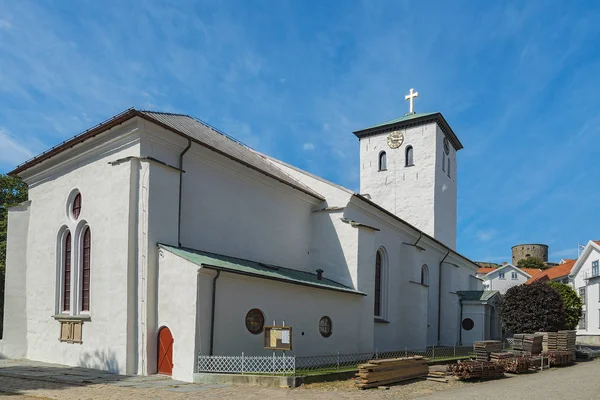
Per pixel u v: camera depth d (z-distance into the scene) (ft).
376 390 47.01
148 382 47.44
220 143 77.46
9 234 72.84
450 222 146.10
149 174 56.34
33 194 74.23
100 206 60.90
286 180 80.28
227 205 67.56
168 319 52.90
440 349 84.17
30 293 71.20
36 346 68.33
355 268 79.30
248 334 55.67
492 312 137.28
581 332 173.78
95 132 61.00
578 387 51.60
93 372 54.19
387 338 93.66
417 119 139.54
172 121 71.87
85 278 63.87
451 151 153.28
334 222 83.05
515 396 44.98
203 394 41.27
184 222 60.44
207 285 51.83
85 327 59.82
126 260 55.47
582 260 174.91
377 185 144.66
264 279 58.03
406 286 100.48
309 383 48.26
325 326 68.64
